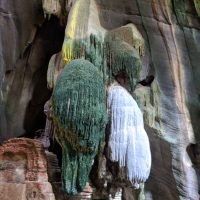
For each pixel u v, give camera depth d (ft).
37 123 34.65
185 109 29.58
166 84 29.78
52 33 33.81
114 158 22.97
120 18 29.58
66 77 22.11
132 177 22.63
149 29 29.81
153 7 29.81
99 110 21.86
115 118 23.47
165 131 29.19
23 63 33.55
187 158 29.14
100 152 23.75
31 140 22.88
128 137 22.99
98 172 23.95
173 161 28.84
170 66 29.91
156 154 29.27
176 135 29.09
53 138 26.50
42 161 22.56
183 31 30.27
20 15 32.32
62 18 30.96
